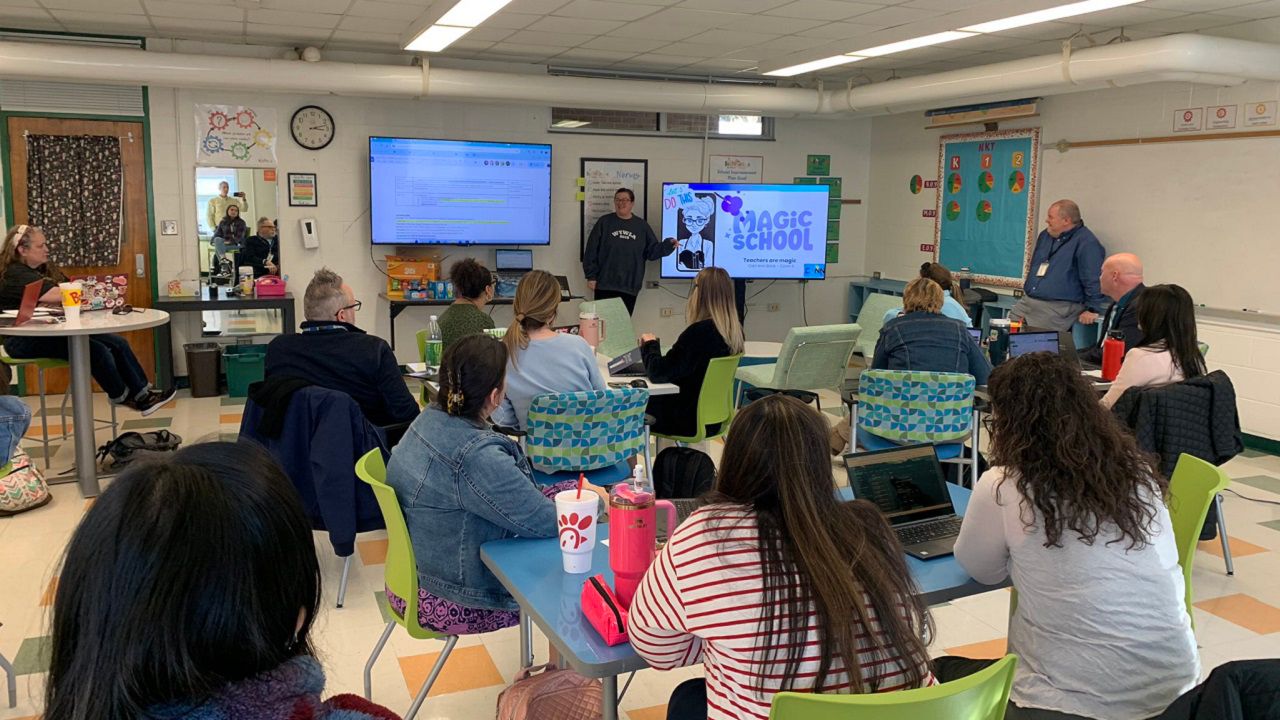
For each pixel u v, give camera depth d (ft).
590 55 24.71
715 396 15.37
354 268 26.03
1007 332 16.56
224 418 21.56
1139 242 22.26
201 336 25.03
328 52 24.39
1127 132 22.47
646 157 28.63
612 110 27.84
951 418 13.64
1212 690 4.91
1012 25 18.65
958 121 27.17
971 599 12.53
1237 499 16.78
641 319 29.50
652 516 6.10
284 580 2.40
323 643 10.24
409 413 13.03
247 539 2.33
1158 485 6.42
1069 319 22.86
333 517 11.53
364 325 26.37
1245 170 19.77
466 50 24.08
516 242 26.94
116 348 18.04
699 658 5.59
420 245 26.40
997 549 6.50
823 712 4.49
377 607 12.01
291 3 18.79
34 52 20.61
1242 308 20.07
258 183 24.84
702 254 28.48
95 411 22.17
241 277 24.53
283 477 2.53
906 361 14.47
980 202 26.94
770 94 26.68
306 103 24.90
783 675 4.76
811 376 16.70
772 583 4.80
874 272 31.83
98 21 20.86
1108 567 6.07
